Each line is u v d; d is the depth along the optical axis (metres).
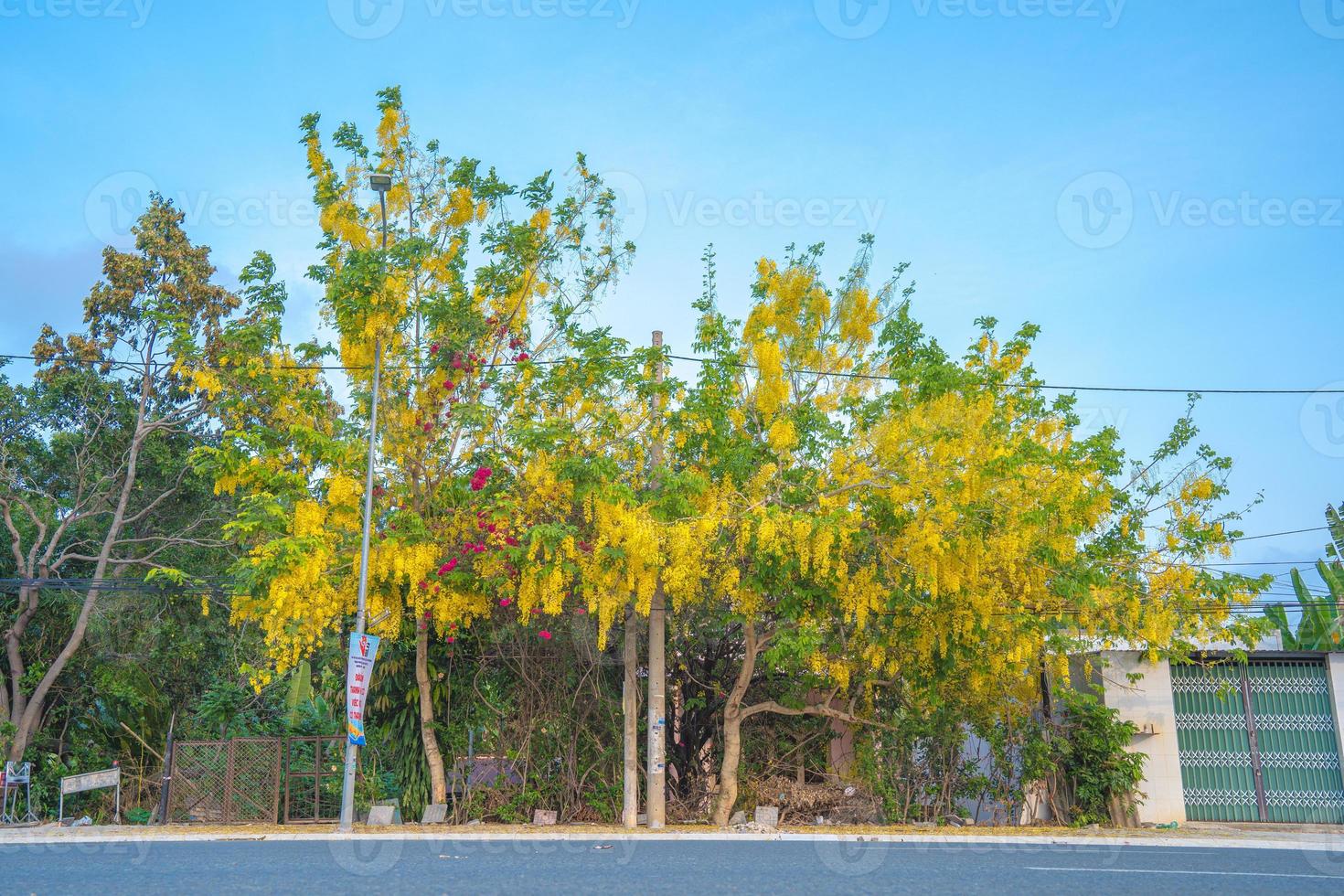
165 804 14.93
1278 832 16.05
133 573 22.91
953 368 13.96
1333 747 18.03
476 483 14.35
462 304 14.76
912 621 15.45
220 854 10.23
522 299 15.36
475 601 15.21
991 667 15.87
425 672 16.08
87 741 21.67
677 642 17.11
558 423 14.36
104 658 21.55
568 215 15.50
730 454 14.53
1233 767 18.08
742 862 9.49
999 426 14.73
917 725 16.91
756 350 14.44
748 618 15.11
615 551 13.52
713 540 14.12
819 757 17.92
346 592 15.16
